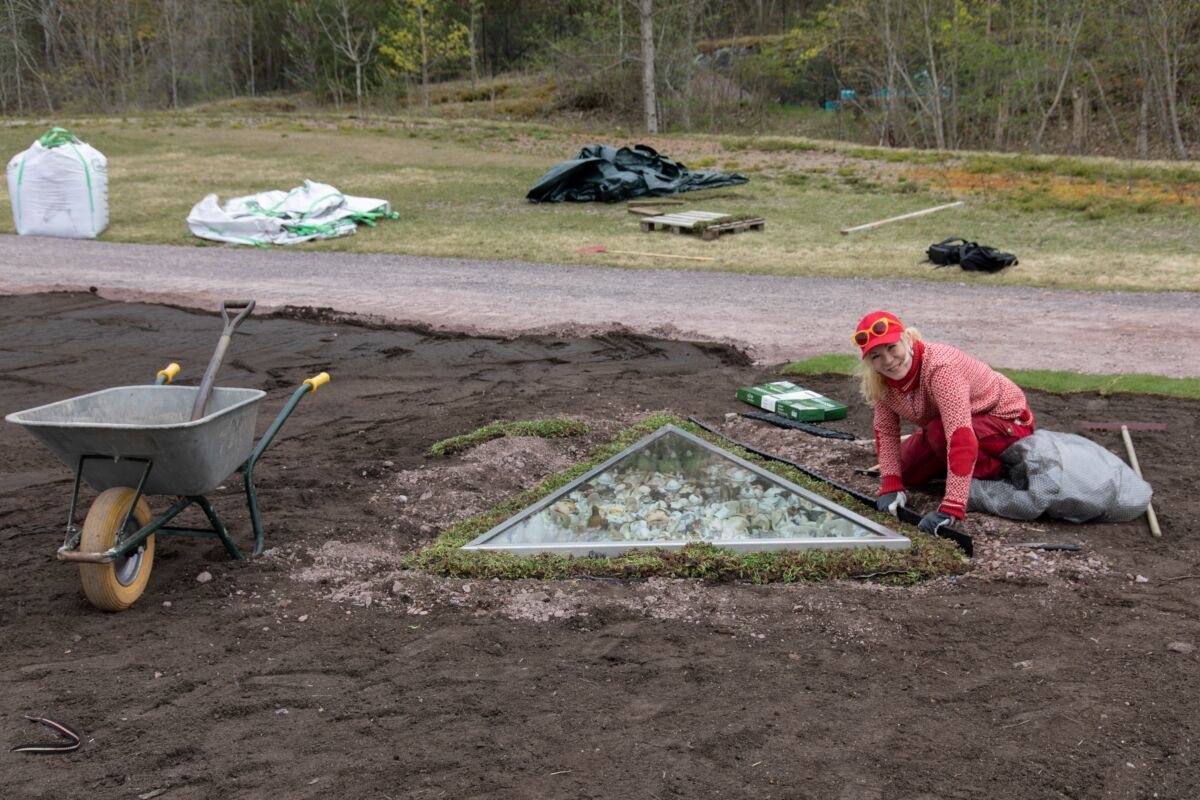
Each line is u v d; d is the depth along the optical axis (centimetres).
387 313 1303
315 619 466
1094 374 926
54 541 563
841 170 2711
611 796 328
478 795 329
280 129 3575
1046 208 2152
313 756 352
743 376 960
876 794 328
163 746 359
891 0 4475
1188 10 3784
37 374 988
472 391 909
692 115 5403
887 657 421
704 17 5788
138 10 6412
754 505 558
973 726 368
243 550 547
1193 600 473
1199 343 1063
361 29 5788
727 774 339
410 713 381
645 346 1095
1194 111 4153
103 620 466
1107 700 384
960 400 540
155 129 3541
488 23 6875
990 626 448
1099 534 558
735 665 415
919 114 4597
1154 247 1741
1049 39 4253
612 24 5338
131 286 1519
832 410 794
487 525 570
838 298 1382
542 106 5550
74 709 386
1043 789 331
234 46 6888
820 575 504
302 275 1627
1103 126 4428
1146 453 694
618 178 2436
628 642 438
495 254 1803
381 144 3284
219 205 2280
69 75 6462
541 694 394
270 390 926
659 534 537
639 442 614
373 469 685
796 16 5516
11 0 6544
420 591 491
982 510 587
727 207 2300
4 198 2519
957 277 1528
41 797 330
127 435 455
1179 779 336
